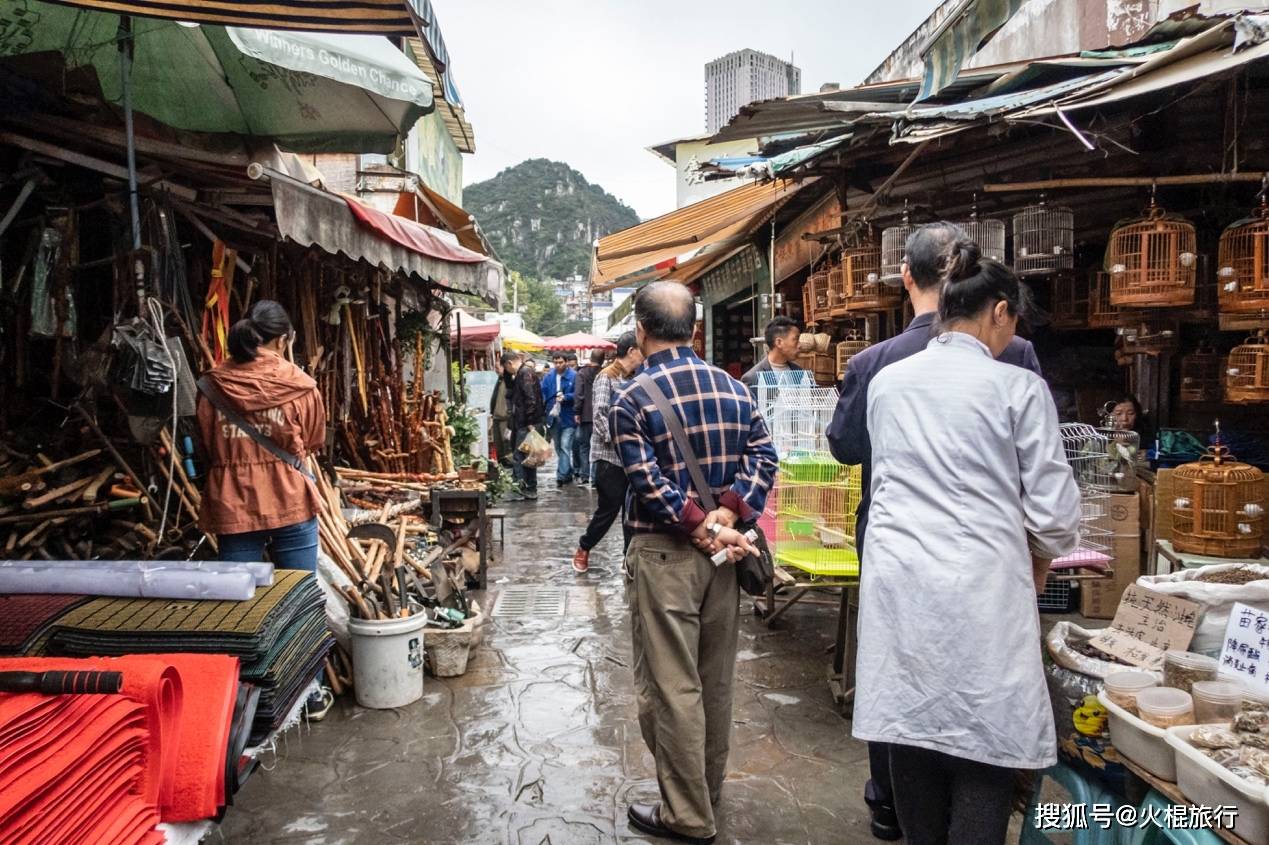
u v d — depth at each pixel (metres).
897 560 2.08
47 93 4.35
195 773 1.90
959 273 2.25
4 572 2.59
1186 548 4.64
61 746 1.59
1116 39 6.54
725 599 2.88
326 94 5.66
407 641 4.04
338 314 7.43
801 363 8.09
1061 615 5.30
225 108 5.83
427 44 2.96
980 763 2.00
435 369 11.80
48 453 4.42
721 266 12.95
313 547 3.91
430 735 3.72
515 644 5.00
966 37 4.09
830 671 4.37
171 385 3.69
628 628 5.32
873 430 2.29
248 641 2.28
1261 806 1.70
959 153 5.39
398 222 6.47
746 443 2.93
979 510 2.03
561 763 3.46
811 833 2.94
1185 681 2.14
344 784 3.28
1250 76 4.43
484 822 3.01
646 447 2.73
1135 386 5.91
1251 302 4.14
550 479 14.39
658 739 2.82
